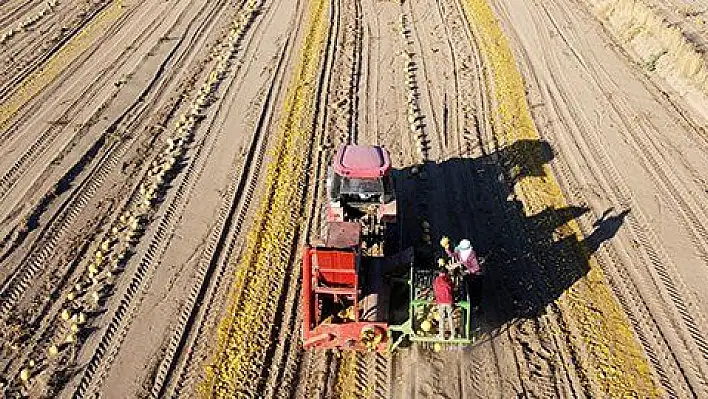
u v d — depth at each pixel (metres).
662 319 13.25
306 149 18.36
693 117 19.59
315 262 11.70
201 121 19.77
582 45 23.56
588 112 19.83
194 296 13.88
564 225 15.62
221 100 20.81
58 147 18.75
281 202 16.44
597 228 15.53
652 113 19.75
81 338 12.97
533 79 21.53
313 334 12.06
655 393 11.77
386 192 13.84
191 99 20.97
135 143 18.88
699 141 18.56
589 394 11.77
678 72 21.02
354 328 11.95
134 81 22.02
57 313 13.55
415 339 12.01
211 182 17.27
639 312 13.39
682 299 13.71
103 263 14.77
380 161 13.92
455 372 12.17
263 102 20.62
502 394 11.76
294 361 12.45
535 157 17.94
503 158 17.94
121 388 11.98
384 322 11.99
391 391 11.82
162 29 25.62
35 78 22.36
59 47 24.42
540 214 15.96
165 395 11.84
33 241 15.45
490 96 20.70
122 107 20.61
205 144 18.75
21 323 13.28
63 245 15.33
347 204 14.05
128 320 13.35
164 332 13.08
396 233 14.53
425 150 18.28
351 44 23.95
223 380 12.08
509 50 23.22
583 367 12.29
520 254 14.79
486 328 13.03
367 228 13.88
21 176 17.62
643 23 23.52
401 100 20.56
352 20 25.84
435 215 15.90
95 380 12.14
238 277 14.33
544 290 13.89
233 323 13.23
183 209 16.34
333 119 19.62
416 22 25.59
